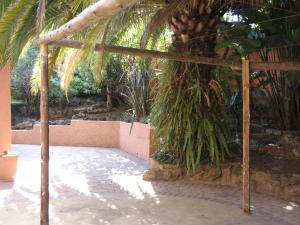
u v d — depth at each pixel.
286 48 6.88
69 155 9.21
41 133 4.17
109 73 12.10
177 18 6.36
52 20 5.83
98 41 4.43
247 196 4.73
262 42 6.32
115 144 10.85
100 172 7.18
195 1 6.11
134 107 9.80
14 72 12.67
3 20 5.04
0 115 6.54
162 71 6.68
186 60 4.84
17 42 5.47
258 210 4.86
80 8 5.32
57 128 11.23
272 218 4.54
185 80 6.38
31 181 6.39
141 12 5.89
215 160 6.24
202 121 6.26
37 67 8.05
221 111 6.44
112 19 4.51
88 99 13.56
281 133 7.45
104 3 2.42
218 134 6.31
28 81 12.69
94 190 5.80
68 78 6.66
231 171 6.13
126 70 10.34
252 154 6.80
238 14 6.67
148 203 5.13
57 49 6.44
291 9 6.12
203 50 6.37
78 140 11.10
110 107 12.66
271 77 7.48
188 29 6.33
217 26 6.49
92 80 12.62
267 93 7.95
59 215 4.60
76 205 5.01
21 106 13.24
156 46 7.65
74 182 6.33
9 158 6.40
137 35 7.65
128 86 10.24
